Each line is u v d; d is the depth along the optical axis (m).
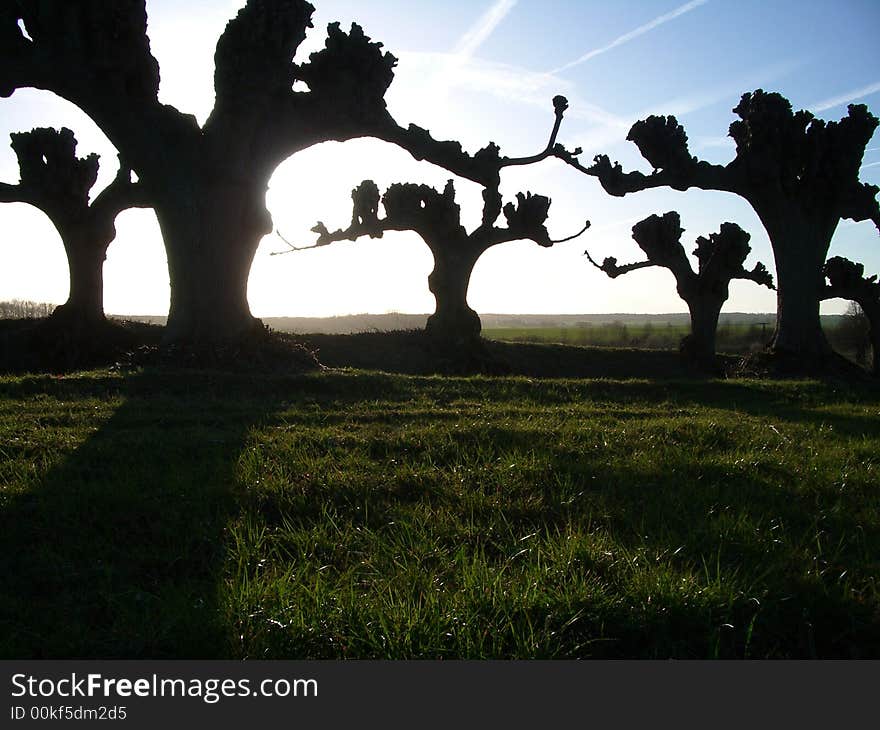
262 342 18.11
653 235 31.25
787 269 26.84
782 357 26.61
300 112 18.53
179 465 7.44
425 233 26.58
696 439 9.44
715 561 5.07
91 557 5.23
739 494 6.64
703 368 30.69
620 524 5.92
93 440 8.54
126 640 4.16
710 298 31.55
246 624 4.18
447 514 6.01
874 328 31.11
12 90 16.20
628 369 29.77
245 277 18.45
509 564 5.01
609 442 8.95
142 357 16.80
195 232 17.72
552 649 4.09
